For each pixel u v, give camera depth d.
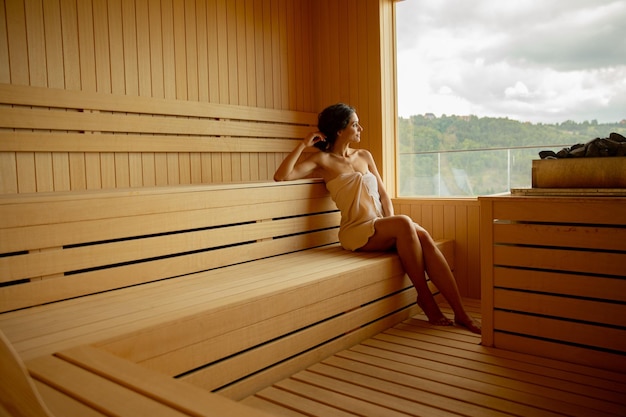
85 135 2.74
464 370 2.12
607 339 2.11
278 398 1.91
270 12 3.75
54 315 1.83
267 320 2.06
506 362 2.20
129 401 1.12
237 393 1.92
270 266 2.62
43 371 1.32
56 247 2.01
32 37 2.55
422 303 2.84
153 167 3.09
